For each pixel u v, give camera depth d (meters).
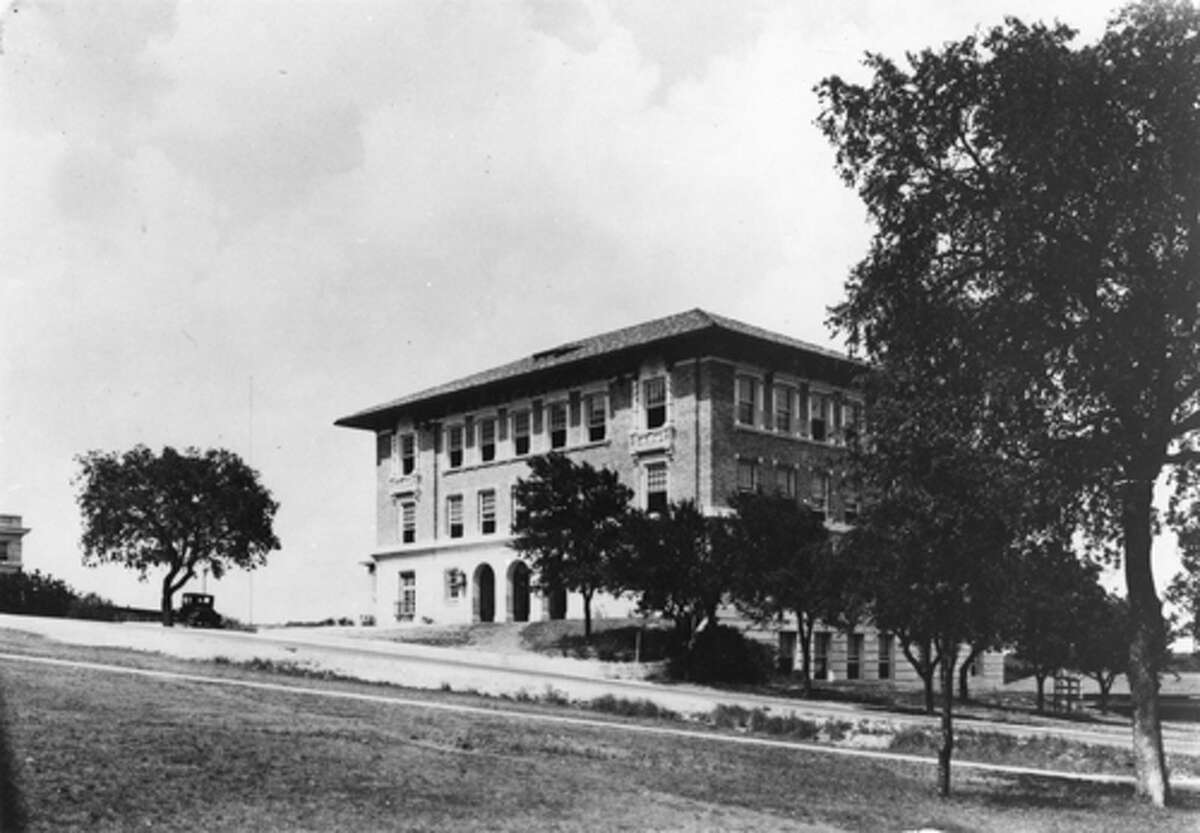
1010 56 21.70
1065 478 21.73
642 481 55.00
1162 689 66.19
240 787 13.96
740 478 53.62
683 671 44.12
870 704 41.16
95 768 13.88
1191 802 22.30
